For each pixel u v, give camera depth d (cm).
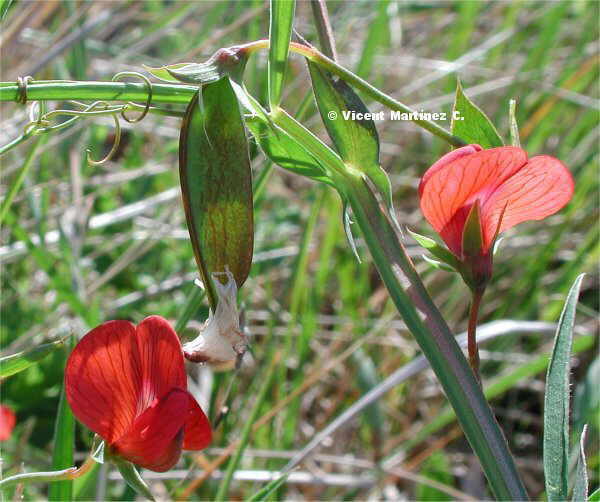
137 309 30
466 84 43
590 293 34
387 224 15
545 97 40
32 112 15
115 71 34
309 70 15
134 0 39
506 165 14
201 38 35
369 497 28
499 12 47
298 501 28
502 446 14
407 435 30
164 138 39
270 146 15
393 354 32
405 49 43
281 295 33
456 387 14
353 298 32
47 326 27
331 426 23
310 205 35
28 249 24
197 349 14
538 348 33
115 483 25
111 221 30
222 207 14
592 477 26
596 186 37
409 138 39
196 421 14
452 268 15
